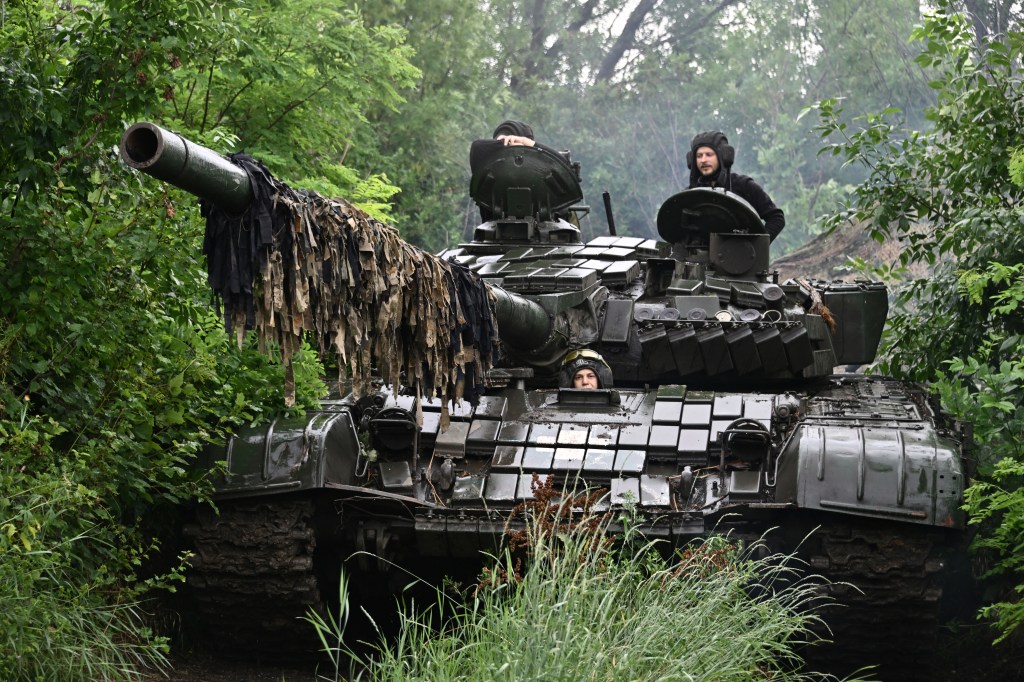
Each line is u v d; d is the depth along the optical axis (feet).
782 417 30.53
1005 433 34.45
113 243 28.07
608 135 117.60
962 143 42.37
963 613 36.47
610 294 36.24
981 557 35.86
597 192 112.16
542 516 24.94
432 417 31.32
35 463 24.47
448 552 28.86
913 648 28.22
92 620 24.63
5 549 21.57
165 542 30.73
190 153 18.89
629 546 27.96
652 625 20.88
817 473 27.27
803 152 114.83
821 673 26.78
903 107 110.63
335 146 54.13
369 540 29.12
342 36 49.85
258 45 43.62
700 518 27.86
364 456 30.12
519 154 38.58
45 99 26.68
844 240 84.38
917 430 28.96
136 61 27.14
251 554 27.94
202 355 29.50
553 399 32.40
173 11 28.07
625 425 31.07
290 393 22.02
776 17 115.75
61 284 26.68
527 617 20.56
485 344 27.12
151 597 29.89
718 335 33.81
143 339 28.55
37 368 26.08
